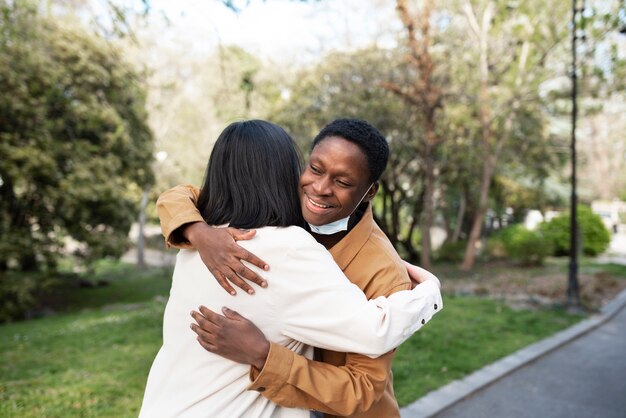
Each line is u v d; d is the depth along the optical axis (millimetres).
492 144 15695
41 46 11195
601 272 13773
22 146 11203
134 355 5516
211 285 1252
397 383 4695
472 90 14000
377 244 1368
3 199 12203
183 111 22719
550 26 12398
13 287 11320
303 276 1205
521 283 11750
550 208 23062
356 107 13125
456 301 9211
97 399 4020
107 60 12727
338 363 1360
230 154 1355
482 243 19859
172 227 1275
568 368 5676
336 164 1239
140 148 14547
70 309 13016
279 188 1335
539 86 13781
